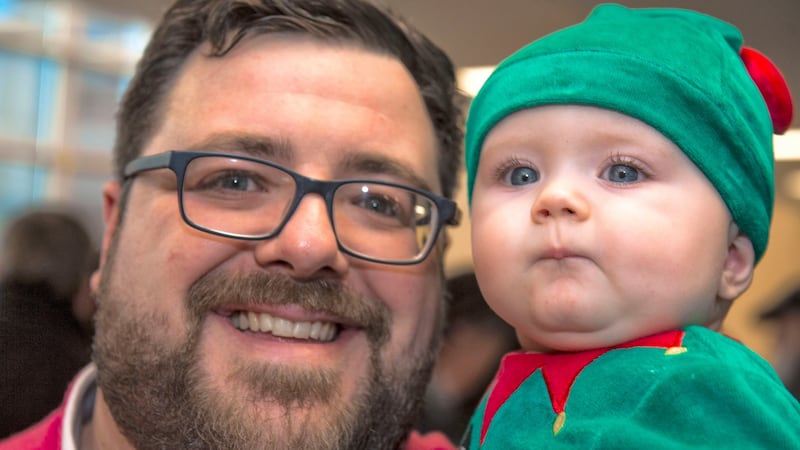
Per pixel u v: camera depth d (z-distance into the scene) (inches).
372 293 46.8
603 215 33.3
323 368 43.8
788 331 118.0
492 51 139.1
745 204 35.5
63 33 168.1
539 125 35.5
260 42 46.3
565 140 34.7
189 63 47.6
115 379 44.8
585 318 33.3
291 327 44.2
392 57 50.0
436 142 53.0
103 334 46.6
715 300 36.4
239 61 45.8
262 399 42.4
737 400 29.8
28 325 69.9
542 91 35.4
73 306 74.0
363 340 46.3
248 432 41.5
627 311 33.3
